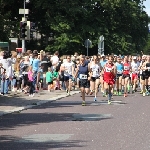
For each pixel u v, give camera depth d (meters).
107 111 22.27
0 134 15.35
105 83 26.38
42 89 36.94
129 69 33.41
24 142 13.78
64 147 12.88
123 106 24.86
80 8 72.25
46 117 19.92
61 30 71.25
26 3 35.84
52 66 36.03
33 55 33.12
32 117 19.94
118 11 78.94
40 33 74.88
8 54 33.19
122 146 13.02
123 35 78.50
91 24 75.19
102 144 13.35
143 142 13.69
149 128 16.55
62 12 72.50
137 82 39.06
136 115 20.44
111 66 26.38
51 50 72.38
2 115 20.50
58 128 16.66
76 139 14.29
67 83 33.03
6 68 29.98
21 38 32.94
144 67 34.09
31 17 74.06
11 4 71.44
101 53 47.88
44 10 73.25
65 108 23.81
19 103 25.50
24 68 30.66
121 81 33.47
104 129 16.36
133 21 81.62
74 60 37.91
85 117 19.83
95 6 76.19
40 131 15.97
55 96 30.80
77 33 72.25
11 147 12.93
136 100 29.02
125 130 16.09
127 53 79.06
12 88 32.72
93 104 26.14
